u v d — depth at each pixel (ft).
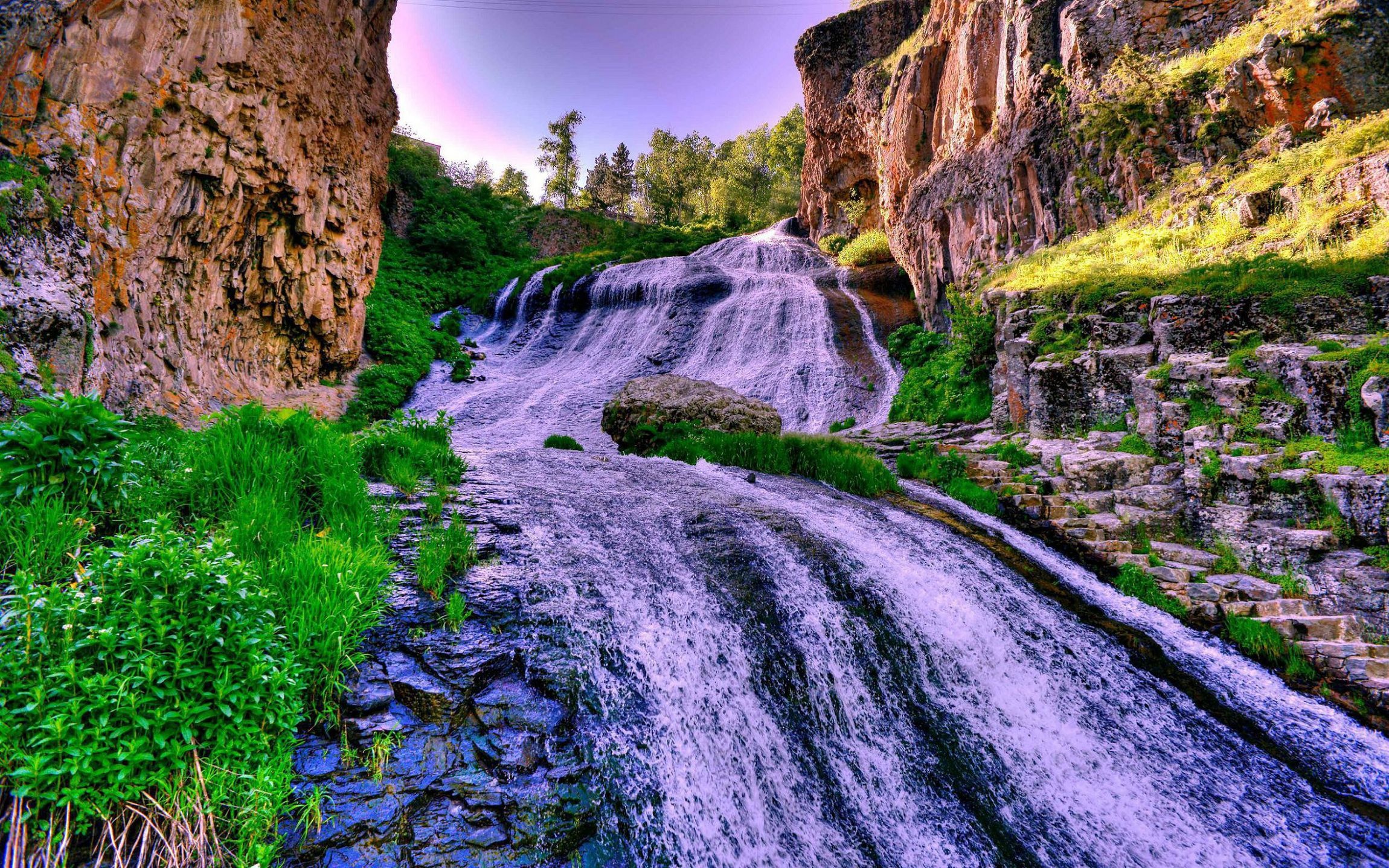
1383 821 14.38
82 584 9.04
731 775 12.91
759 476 31.55
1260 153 42.65
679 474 29.55
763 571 18.42
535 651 13.24
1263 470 23.57
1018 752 15.71
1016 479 31.73
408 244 106.42
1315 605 20.47
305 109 49.75
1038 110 56.59
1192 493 25.23
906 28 96.37
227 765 8.59
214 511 14.24
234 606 9.53
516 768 10.91
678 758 12.42
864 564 20.45
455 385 72.79
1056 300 39.91
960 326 50.52
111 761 7.73
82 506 11.96
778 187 165.89
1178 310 31.71
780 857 12.34
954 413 47.70
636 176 236.22
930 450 38.04
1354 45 41.50
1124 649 19.81
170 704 8.39
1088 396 33.73
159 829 7.78
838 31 101.86
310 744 10.07
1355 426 23.56
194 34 38.55
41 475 11.63
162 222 37.22
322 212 54.08
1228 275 33.42
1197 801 14.88
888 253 90.68
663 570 17.69
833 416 60.80
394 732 10.72
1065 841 13.71
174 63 37.22
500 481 23.70
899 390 59.31
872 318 77.20
